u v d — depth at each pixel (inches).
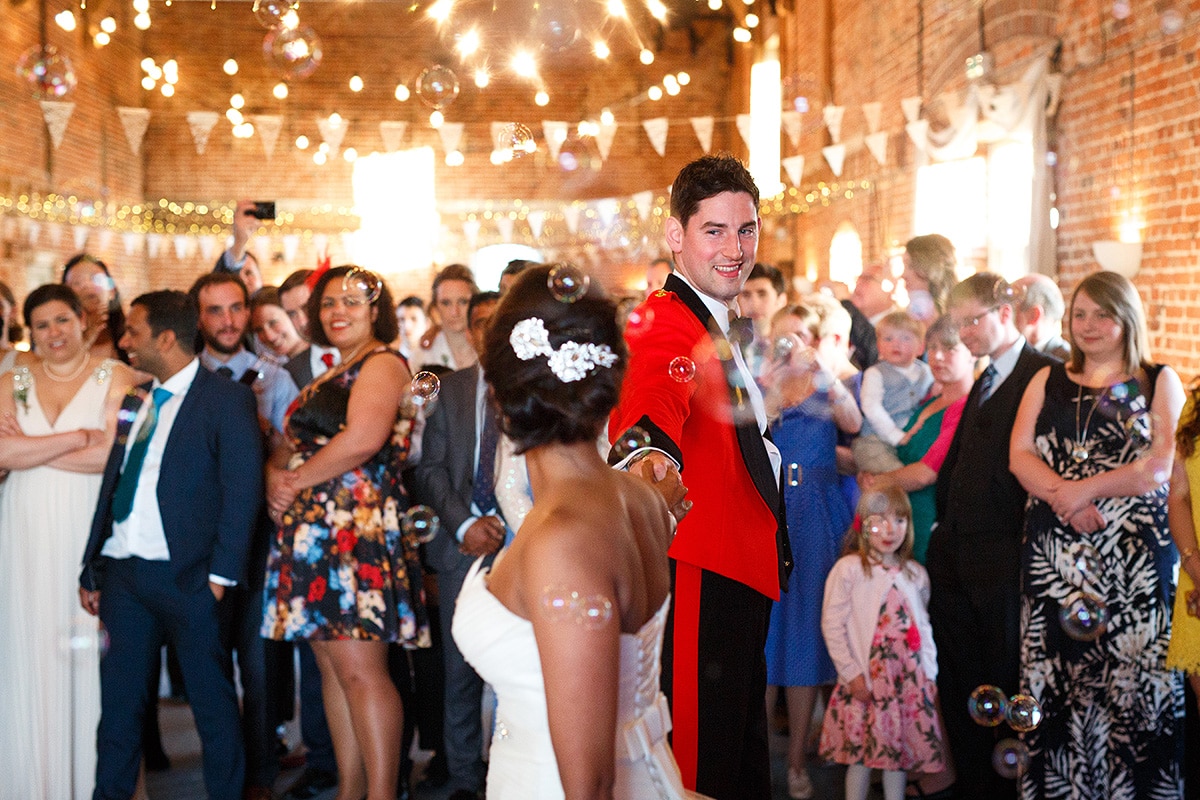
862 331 201.9
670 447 77.5
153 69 532.1
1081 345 122.3
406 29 550.3
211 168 552.4
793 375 143.9
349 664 122.9
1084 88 211.6
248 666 140.0
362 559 122.6
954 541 133.6
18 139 405.1
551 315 58.5
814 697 142.6
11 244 394.9
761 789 91.0
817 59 412.5
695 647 86.0
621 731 58.6
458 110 549.3
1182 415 115.3
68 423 133.2
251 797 138.6
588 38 542.3
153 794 143.9
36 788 129.6
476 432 135.3
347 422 124.1
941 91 283.1
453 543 135.6
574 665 53.4
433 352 229.9
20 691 129.6
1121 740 116.9
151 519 127.3
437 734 148.3
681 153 545.3
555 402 57.8
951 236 269.3
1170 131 180.1
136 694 129.0
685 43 542.6
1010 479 130.0
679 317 87.0
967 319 133.0
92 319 174.2
